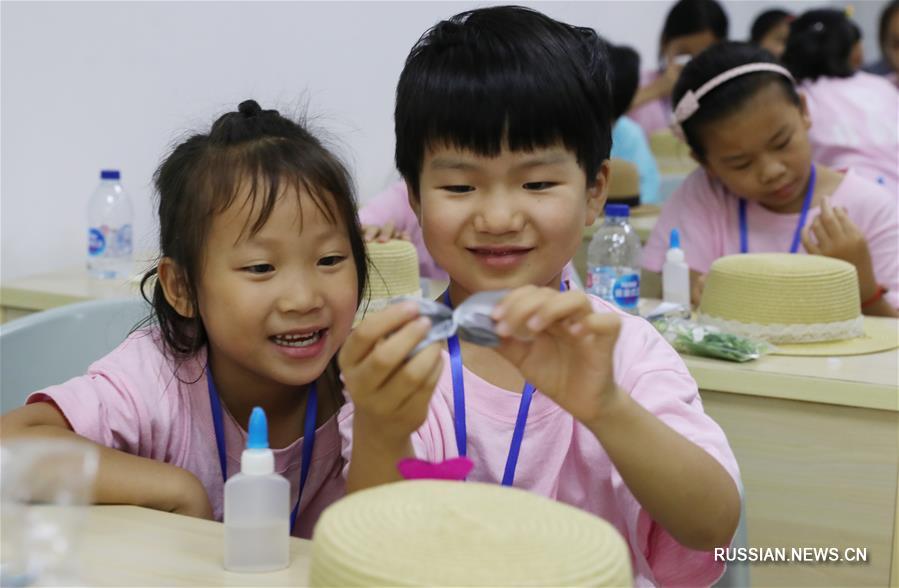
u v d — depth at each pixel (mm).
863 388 1560
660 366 1050
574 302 759
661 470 865
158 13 2387
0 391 1341
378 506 649
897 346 1779
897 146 3242
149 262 1594
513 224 1044
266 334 1096
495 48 1048
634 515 996
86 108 2275
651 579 1053
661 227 2539
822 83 3338
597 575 582
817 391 1591
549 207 1059
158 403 1180
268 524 799
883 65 4859
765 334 1778
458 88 1044
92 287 2045
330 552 600
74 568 788
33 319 1399
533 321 754
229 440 1228
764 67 2271
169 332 1207
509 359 816
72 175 2273
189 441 1200
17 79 2125
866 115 3268
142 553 826
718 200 2453
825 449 1613
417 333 765
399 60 3055
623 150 3877
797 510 1646
